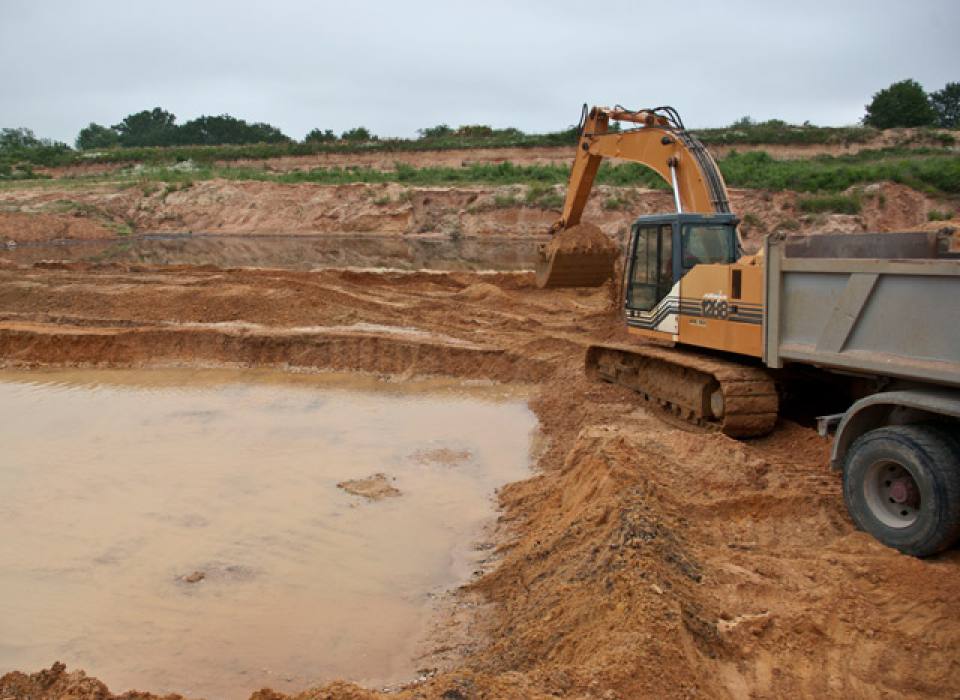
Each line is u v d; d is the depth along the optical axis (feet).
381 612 22.31
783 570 19.80
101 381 48.75
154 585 23.66
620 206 135.85
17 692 16.40
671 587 17.79
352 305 62.23
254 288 63.05
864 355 22.39
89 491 30.81
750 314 29.25
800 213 116.57
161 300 60.70
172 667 19.76
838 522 22.62
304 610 22.38
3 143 307.78
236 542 26.50
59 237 141.08
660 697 14.39
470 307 63.36
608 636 16.25
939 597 18.16
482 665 18.25
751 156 158.92
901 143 178.60
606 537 20.77
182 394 45.70
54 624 21.58
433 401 44.21
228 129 373.20
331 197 160.04
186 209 162.20
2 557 25.30
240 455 35.09
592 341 49.70
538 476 31.40
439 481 32.07
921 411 20.74
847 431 22.35
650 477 25.17
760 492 24.56
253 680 19.27
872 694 15.39
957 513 19.13
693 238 34.45
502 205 147.02
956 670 16.01
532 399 43.52
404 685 18.81
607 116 60.75
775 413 30.17
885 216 113.09
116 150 261.44
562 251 66.03
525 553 23.49
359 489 31.04
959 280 19.48
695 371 33.42
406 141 235.40
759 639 16.89
